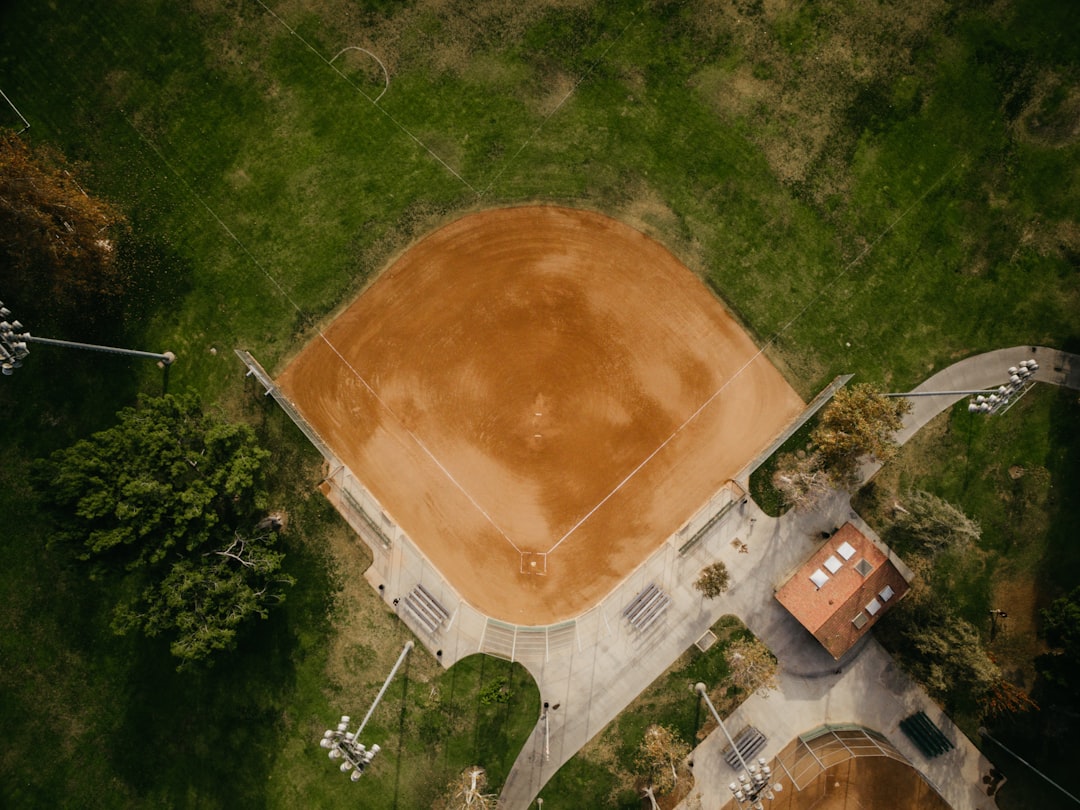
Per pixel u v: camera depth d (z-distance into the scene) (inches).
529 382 1665.8
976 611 1700.3
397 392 1673.2
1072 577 1700.3
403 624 1669.5
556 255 1674.5
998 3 1676.9
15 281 1649.9
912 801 1689.2
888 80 1680.6
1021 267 1692.9
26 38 1659.7
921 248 1686.8
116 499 1407.5
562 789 1673.2
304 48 1664.6
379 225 1673.2
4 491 1658.5
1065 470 1696.6
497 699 1617.9
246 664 1662.2
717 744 1680.6
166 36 1659.7
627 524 1674.5
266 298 1672.0
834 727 1680.6
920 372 1688.0
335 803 1667.1
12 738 1664.6
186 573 1430.9
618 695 1678.2
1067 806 1685.5
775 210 1681.8
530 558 1672.0
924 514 1612.9
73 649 1664.6
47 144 1667.1
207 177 1669.5
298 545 1663.4
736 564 1678.2
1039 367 1694.1
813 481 1621.6
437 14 1665.8
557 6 1667.1
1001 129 1686.8
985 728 1696.6
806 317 1681.8
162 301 1670.8
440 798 1665.8
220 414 1663.4
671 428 1675.7
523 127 1673.2
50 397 1660.9
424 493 1674.5
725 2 1672.0
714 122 1679.4
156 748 1664.6
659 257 1678.2
